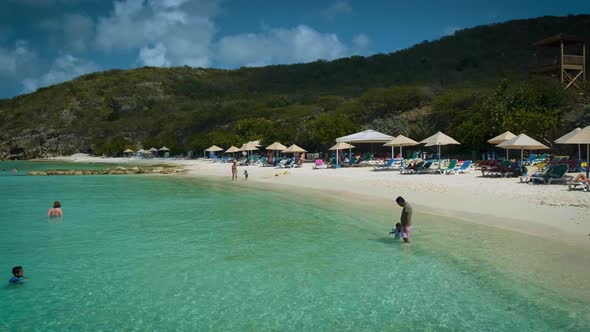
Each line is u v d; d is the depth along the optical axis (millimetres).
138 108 121000
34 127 111688
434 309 6996
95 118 116688
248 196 22062
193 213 16844
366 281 8375
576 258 9039
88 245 11672
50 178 38594
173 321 6801
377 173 29266
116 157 92312
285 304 7367
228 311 7133
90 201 21234
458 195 17500
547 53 60812
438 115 50469
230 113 89500
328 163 40688
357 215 15258
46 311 7262
